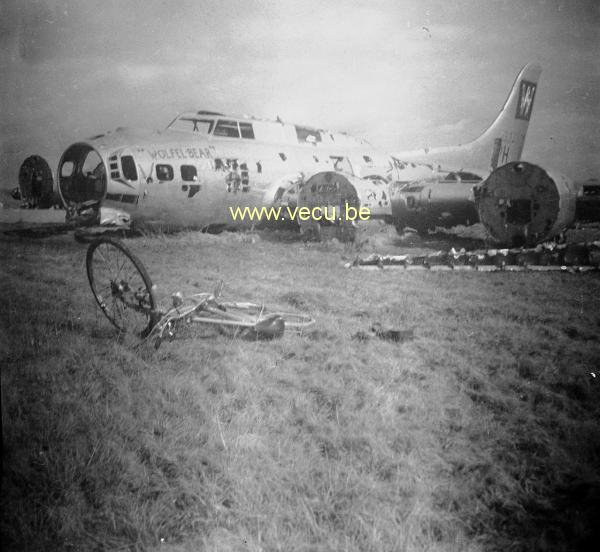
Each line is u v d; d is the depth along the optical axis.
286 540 2.07
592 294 6.10
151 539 2.07
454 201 11.96
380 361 3.86
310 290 6.09
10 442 2.56
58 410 2.89
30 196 12.93
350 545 2.04
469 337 4.50
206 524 2.15
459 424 2.98
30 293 5.32
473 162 16.58
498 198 9.80
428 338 4.49
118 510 2.20
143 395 3.16
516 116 16.45
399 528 2.13
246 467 2.49
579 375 3.70
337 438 2.75
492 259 7.97
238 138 12.38
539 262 8.02
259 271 7.33
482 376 3.65
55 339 4.03
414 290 6.23
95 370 3.48
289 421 2.96
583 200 10.99
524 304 5.62
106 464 2.46
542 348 4.25
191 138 11.63
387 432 2.84
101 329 4.33
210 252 8.94
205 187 11.36
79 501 2.25
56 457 2.49
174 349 3.91
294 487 2.37
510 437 2.86
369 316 5.12
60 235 10.52
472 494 2.39
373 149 14.80
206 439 2.74
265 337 4.25
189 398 3.14
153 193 10.72
